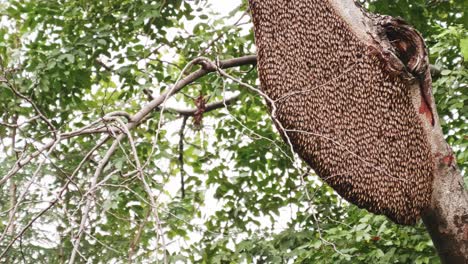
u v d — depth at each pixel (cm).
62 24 1788
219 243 1705
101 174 1538
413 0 1716
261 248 1672
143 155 1702
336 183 1009
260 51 1025
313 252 1520
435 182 1006
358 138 1004
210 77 1736
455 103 1513
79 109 1795
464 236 1002
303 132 965
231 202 1939
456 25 1593
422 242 1402
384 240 1469
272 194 1908
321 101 1009
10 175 956
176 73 1864
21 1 1791
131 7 1764
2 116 1681
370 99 1005
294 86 1012
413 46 1006
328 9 1016
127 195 1573
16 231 1191
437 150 1005
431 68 1530
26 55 1720
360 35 1006
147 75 1694
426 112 1006
